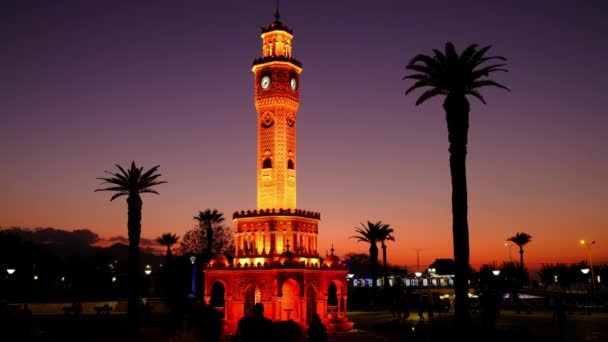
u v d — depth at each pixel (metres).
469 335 45.50
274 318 62.06
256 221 67.50
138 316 72.75
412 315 92.31
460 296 45.97
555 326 66.31
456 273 46.56
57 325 66.06
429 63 50.91
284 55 73.50
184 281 114.12
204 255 116.38
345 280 70.56
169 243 127.12
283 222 66.75
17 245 128.75
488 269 130.88
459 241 46.84
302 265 62.81
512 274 144.12
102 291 126.69
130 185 71.81
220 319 8.38
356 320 84.50
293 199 70.06
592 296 108.62
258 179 70.06
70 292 119.69
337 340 58.19
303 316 62.22
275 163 69.31
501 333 52.16
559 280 161.50
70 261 151.25
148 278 131.00
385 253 118.31
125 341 55.88
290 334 10.48
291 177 70.12
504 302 111.44
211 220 123.94
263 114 71.00
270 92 70.38
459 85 49.84
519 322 73.19
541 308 102.69
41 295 112.75
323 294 66.75
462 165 48.28
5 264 125.06
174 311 12.06
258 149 70.81
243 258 67.06
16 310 26.22
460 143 48.66
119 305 102.62
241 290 65.00
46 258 140.88
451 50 50.12
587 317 82.00
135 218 71.62
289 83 71.06
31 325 25.62
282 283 62.31
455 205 47.62
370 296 119.56
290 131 71.12
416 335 52.31
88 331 62.72
